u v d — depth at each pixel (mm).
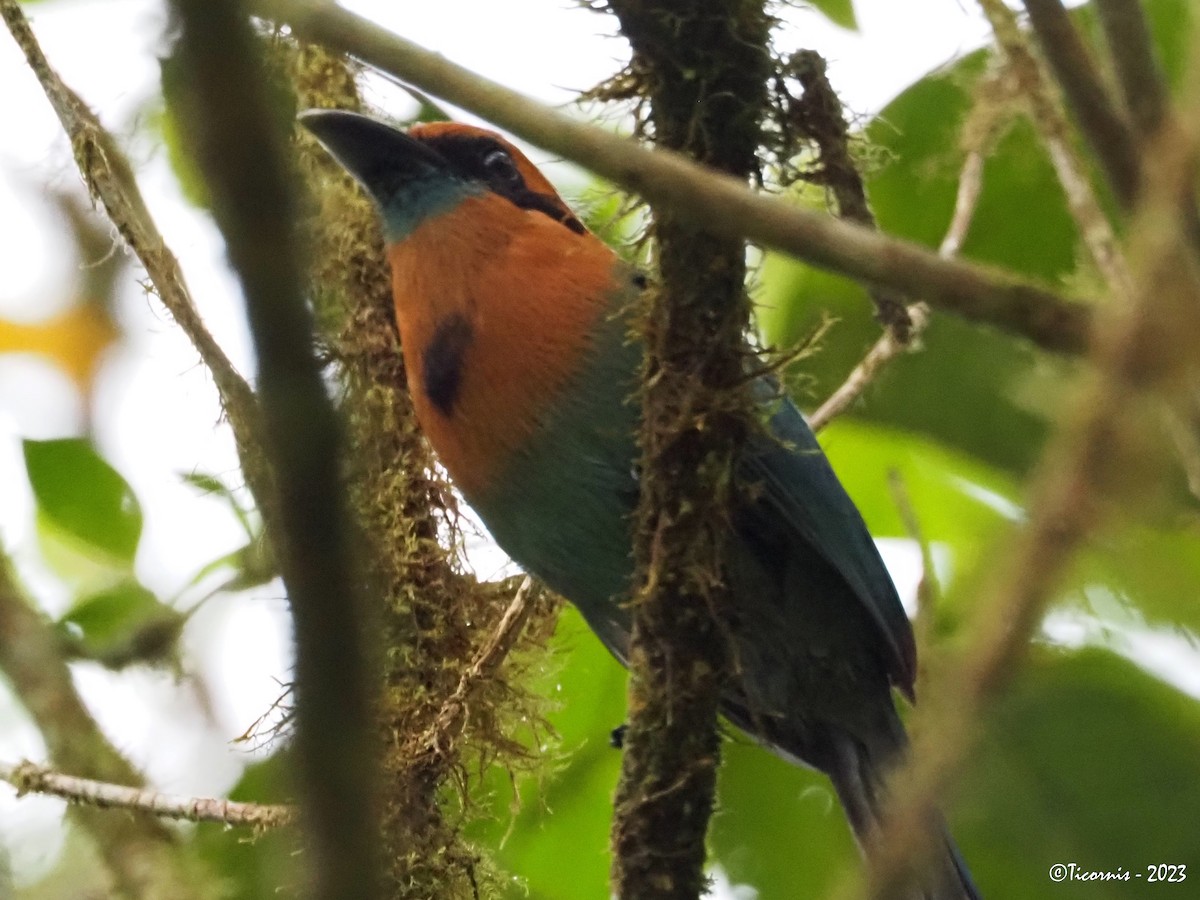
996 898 9250
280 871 8086
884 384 10211
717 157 6887
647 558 7258
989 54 9164
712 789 7324
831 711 9508
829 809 10242
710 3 6723
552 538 8758
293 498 3830
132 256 9445
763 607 8922
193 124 3518
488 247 8711
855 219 7301
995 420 10008
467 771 9469
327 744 3908
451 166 9156
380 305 9711
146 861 8820
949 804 3377
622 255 9312
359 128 9195
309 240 4055
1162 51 9438
